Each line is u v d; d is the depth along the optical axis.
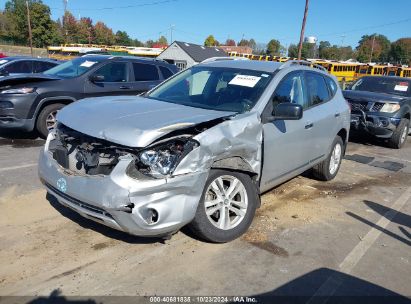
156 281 3.42
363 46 97.81
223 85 4.76
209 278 3.50
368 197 5.89
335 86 6.30
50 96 7.98
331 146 6.09
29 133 8.71
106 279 3.40
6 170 6.05
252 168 4.16
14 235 4.02
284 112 4.24
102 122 3.62
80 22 78.50
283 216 4.93
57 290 3.22
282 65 5.07
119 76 8.98
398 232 4.72
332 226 4.75
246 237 4.28
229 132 3.83
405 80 10.80
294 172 5.14
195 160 3.51
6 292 3.16
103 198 3.32
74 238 4.02
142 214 3.32
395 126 9.46
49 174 3.81
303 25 26.36
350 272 3.76
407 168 7.84
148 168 3.37
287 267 3.76
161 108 4.11
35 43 67.56
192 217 3.61
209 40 92.44
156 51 47.16
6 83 7.73
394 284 3.63
